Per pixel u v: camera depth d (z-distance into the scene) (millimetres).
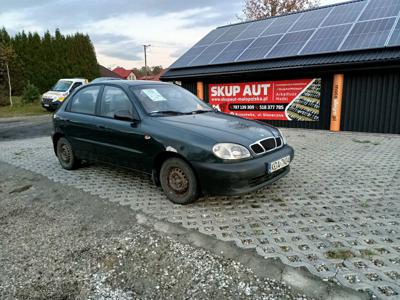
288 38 10641
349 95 8828
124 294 2137
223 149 3172
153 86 4457
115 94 4270
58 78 29656
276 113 10383
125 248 2727
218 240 2824
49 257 2615
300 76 9602
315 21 11055
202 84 11852
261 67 9781
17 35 27484
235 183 3145
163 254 2619
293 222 3160
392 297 2025
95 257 2600
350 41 8766
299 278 2246
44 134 10258
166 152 3545
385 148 6605
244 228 3047
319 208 3494
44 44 28797
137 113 3889
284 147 3861
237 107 11242
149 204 3693
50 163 5848
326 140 7754
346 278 2230
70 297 2119
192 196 3461
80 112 4734
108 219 3318
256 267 2400
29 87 22000
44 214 3500
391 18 8953
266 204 3631
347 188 4137
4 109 20031
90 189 4273
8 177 4992
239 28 13875
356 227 3025
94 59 34781
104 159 4410
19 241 2898
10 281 2301
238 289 2156
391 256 2504
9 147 7852
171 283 2244
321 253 2566
